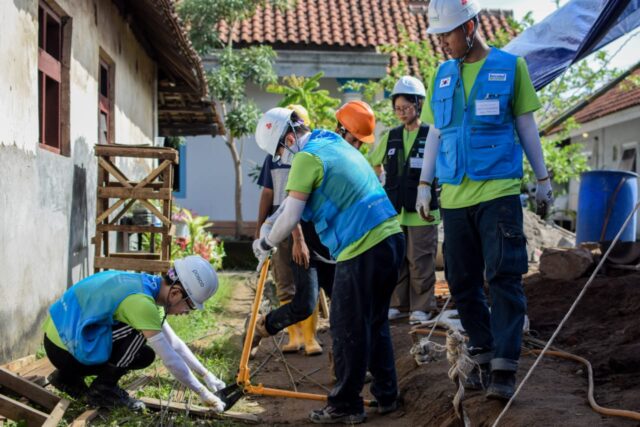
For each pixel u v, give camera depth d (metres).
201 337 6.68
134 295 4.11
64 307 4.23
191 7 16.02
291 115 4.53
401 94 6.73
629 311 6.04
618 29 7.29
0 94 5.05
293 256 5.06
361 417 4.26
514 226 3.90
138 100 11.12
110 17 8.94
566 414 3.60
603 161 19.12
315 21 18.14
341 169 4.08
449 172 4.11
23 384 4.21
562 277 7.70
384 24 18.84
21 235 5.46
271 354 5.86
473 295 4.24
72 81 7.11
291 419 4.38
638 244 8.32
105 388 4.34
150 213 8.51
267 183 5.78
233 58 15.98
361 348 4.12
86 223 7.53
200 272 4.21
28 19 5.70
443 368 4.86
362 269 4.07
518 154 4.02
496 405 3.82
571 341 5.47
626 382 4.18
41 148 6.22
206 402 4.21
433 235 6.86
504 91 3.97
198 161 17.73
